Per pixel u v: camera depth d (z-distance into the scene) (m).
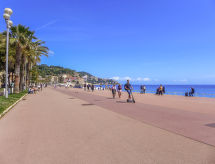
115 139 4.37
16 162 3.05
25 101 15.02
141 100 16.09
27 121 6.56
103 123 6.24
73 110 9.54
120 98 18.53
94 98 18.53
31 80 67.19
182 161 3.08
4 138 4.43
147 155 3.36
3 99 13.82
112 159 3.18
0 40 25.48
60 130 5.25
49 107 10.89
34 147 3.79
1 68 35.78
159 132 5.02
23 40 23.78
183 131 5.13
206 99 17.81
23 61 28.97
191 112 8.77
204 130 5.23
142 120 6.78
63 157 3.27
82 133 4.92
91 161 3.09
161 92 26.61
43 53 34.22
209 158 3.21
